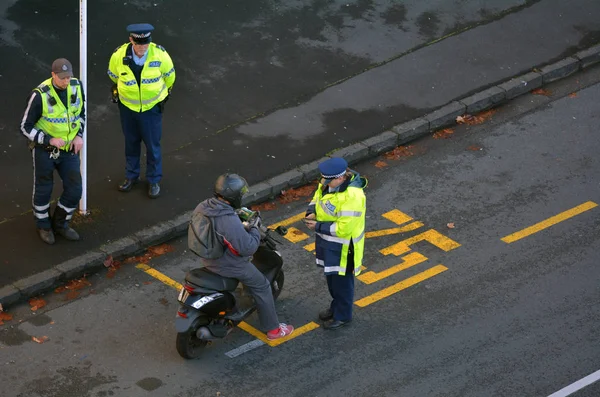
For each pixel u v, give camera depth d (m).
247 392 35.34
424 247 43.28
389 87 53.91
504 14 60.66
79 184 41.22
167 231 43.28
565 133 51.75
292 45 56.75
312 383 35.81
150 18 57.81
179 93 52.31
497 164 49.16
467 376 36.22
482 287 40.88
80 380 35.66
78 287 40.38
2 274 40.00
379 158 49.62
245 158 48.00
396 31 58.53
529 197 46.69
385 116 51.62
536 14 60.84
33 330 37.97
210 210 34.47
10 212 43.59
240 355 37.06
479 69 55.75
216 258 34.84
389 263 42.25
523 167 48.94
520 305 39.88
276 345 37.59
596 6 62.00
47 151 40.00
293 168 47.59
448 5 61.25
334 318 38.25
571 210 45.84
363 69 55.19
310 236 44.00
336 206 35.47
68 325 38.31
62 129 39.78
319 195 36.25
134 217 43.88
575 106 54.09
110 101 51.50
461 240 43.75
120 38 55.91
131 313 39.12
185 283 35.25
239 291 38.19
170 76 43.47
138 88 42.50
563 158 49.69
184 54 55.16
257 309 36.97
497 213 45.56
